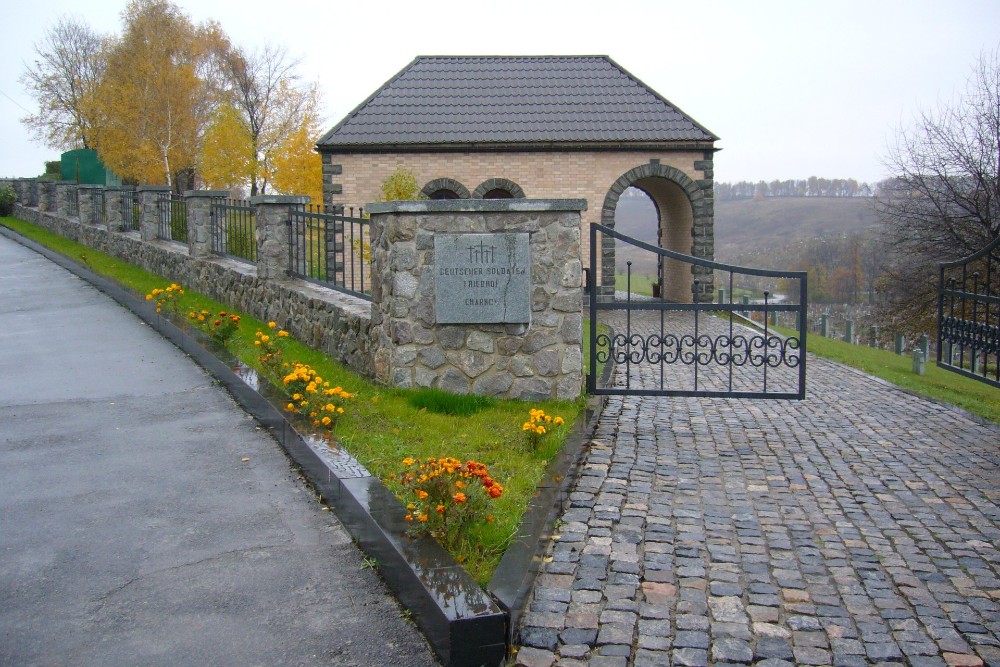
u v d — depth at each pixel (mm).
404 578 3926
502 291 7539
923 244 21016
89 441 6438
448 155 22922
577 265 7660
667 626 3732
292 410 6535
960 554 4609
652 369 11977
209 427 6820
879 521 5137
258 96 44125
